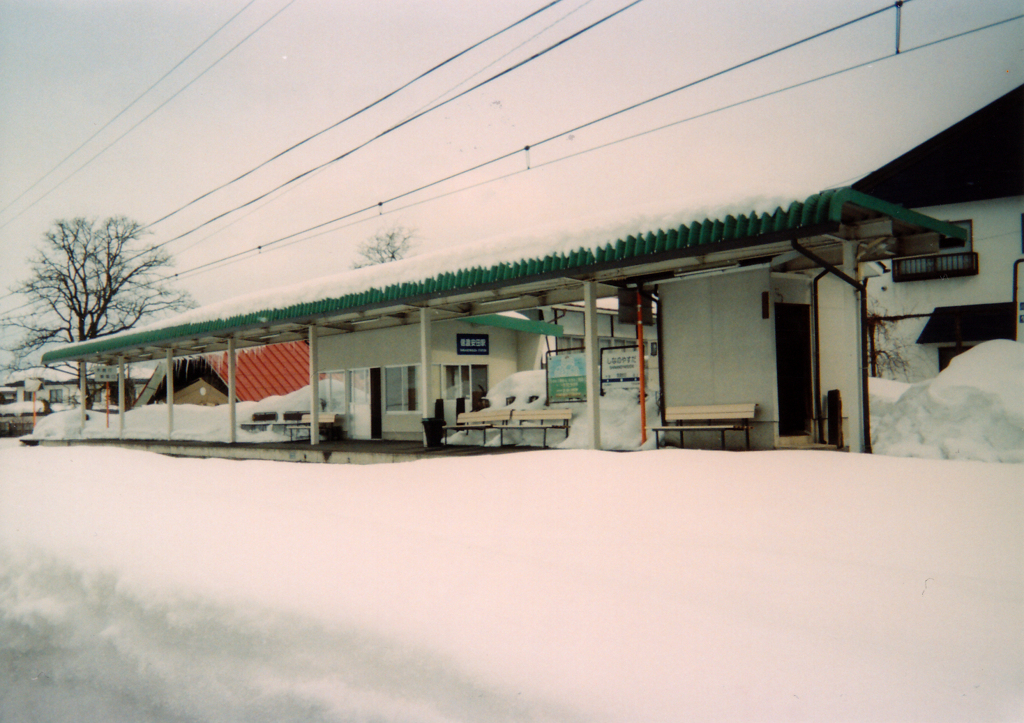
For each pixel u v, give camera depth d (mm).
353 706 3428
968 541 4660
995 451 7672
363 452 13016
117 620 5094
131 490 10430
